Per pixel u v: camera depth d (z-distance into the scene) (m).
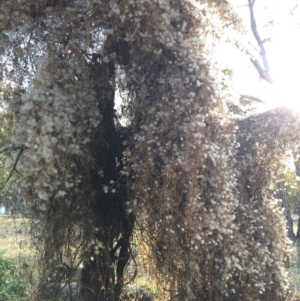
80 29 3.36
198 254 3.70
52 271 3.67
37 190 3.28
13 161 3.38
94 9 3.35
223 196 3.75
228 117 3.96
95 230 3.69
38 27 3.37
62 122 3.27
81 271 3.95
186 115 3.57
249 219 4.74
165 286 3.89
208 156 3.69
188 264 3.64
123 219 3.96
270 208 5.03
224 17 3.94
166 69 3.57
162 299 4.05
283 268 5.08
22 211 3.77
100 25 3.43
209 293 3.83
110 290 3.93
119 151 3.88
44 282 3.68
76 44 3.38
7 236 7.18
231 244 4.02
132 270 4.15
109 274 3.90
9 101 3.50
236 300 4.23
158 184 3.53
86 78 3.52
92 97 3.58
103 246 3.71
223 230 3.71
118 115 3.89
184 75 3.55
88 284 3.90
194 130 3.53
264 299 4.81
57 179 3.37
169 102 3.55
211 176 3.75
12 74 3.41
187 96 3.55
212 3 3.84
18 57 3.38
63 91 3.36
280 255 5.02
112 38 3.49
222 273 3.87
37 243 3.72
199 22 3.59
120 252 4.05
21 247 3.83
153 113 3.55
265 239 4.84
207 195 3.74
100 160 3.80
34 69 3.40
